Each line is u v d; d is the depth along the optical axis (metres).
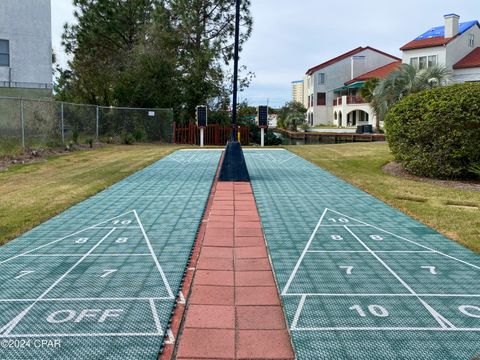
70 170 11.73
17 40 20.59
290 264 4.62
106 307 3.61
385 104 26.34
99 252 5.00
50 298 3.79
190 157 14.90
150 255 4.90
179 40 26.33
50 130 17.09
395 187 9.02
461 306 3.63
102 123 21.27
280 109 53.00
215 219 6.45
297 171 11.58
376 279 4.21
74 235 5.66
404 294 3.86
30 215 6.66
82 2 26.89
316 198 8.02
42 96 21.19
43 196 8.12
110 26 26.53
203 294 3.85
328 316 3.44
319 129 42.88
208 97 26.36
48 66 21.36
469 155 10.03
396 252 5.01
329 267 4.53
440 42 32.69
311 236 5.62
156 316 3.45
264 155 15.67
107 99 27.00
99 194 8.41
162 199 7.90
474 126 9.88
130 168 11.98
